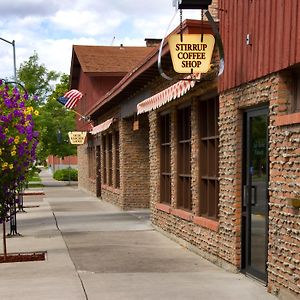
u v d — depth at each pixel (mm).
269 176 6719
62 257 9422
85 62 26578
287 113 6371
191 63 7297
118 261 8969
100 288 7012
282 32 6234
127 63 26781
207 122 9430
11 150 9203
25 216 17266
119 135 19156
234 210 7832
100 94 26688
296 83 6320
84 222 15180
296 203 5820
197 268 8336
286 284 6184
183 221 10594
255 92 7078
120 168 19016
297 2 5852
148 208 18781
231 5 7871
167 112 11945
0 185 9328
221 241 8383
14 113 9227
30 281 7547
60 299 6484
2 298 6609
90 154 29594
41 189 34969
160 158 12812
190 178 10477
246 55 7316
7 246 10883
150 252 9867
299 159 5879
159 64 7812
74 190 33781
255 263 7398
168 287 7020
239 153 7781
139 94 14742
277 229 6406
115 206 20344
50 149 41031
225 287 6973
